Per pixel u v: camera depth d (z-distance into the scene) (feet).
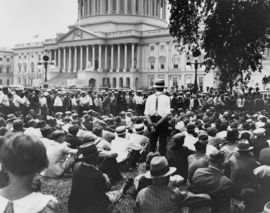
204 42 94.63
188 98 139.54
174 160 40.57
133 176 47.85
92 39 416.05
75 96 152.05
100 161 40.65
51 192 40.22
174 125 64.34
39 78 484.33
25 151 12.33
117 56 419.74
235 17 86.99
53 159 46.03
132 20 462.60
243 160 35.83
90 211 25.86
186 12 98.27
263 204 32.83
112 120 70.33
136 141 53.62
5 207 12.32
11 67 575.79
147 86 404.57
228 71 94.17
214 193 29.50
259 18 85.92
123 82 406.82
